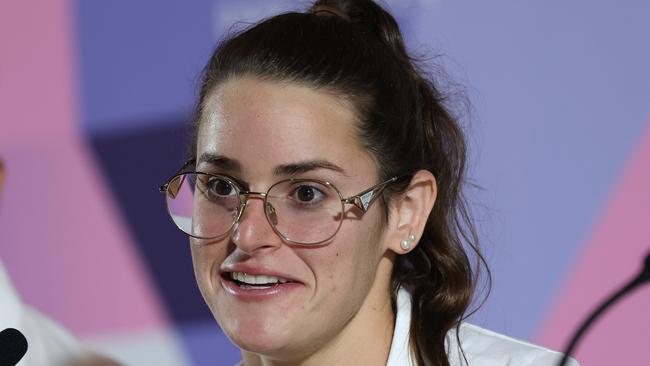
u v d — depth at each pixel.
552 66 7.55
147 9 8.32
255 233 4.02
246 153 4.05
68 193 8.54
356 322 4.60
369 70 4.27
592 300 7.52
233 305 4.16
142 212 8.42
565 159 7.55
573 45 7.52
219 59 4.36
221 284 4.22
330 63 4.17
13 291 7.88
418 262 5.05
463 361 5.25
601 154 7.50
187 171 4.36
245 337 4.13
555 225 7.57
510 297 7.59
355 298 4.30
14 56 8.58
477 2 7.65
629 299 7.45
